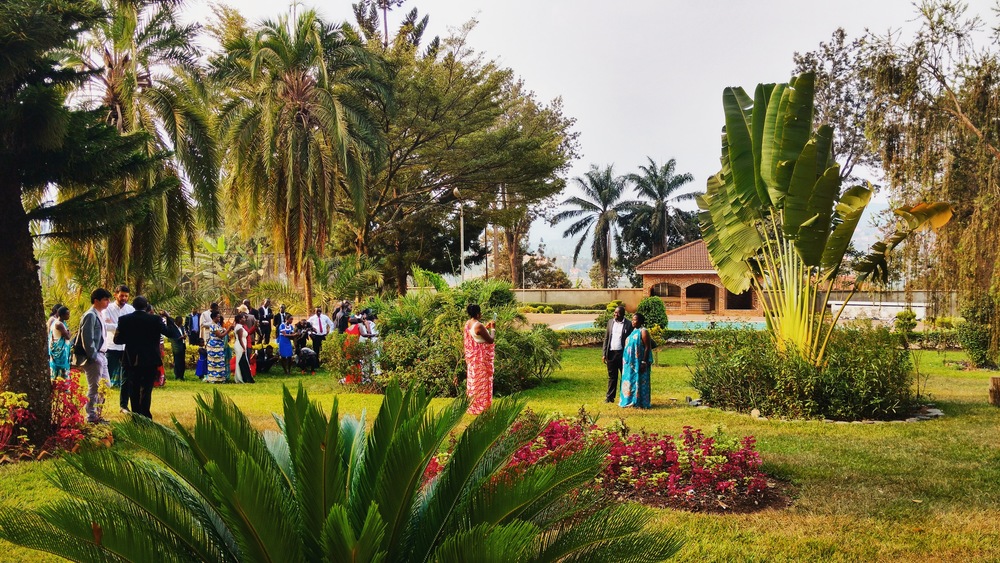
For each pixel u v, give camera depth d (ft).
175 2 31.68
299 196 69.36
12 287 22.93
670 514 17.46
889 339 34.01
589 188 194.08
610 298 151.02
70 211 23.70
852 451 24.53
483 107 94.27
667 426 29.40
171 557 8.09
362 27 116.88
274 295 72.54
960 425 29.81
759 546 15.40
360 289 73.87
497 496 8.65
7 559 14.34
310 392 41.98
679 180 191.11
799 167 31.71
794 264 34.42
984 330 53.83
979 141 36.83
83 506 8.20
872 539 15.84
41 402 23.21
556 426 20.25
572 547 8.73
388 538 8.54
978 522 17.02
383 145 79.66
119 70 52.19
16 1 20.80
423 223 115.44
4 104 22.71
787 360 32.78
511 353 43.27
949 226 36.96
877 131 39.68
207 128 55.98
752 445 21.07
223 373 46.93
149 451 8.72
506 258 197.26
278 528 7.77
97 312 27.43
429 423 8.72
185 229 57.11
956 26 37.78
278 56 69.46
